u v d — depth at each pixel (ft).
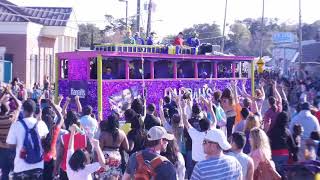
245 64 76.54
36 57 117.80
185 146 37.19
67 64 61.26
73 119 32.86
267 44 302.04
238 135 25.13
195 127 35.32
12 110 36.37
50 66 127.03
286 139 34.17
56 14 125.90
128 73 60.49
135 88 60.70
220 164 21.90
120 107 59.06
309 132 39.40
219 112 42.86
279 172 33.06
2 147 33.65
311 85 115.96
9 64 108.47
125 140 30.94
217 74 71.46
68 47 136.26
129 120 33.53
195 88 67.92
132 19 156.76
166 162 22.03
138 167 22.00
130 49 63.98
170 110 44.11
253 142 27.32
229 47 304.71
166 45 68.28
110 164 30.12
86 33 199.72
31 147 30.17
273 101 37.47
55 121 35.42
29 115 30.73
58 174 32.60
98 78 57.36
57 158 31.78
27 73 112.06
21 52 111.55
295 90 105.81
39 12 124.67
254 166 26.91
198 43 72.69
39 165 30.73
